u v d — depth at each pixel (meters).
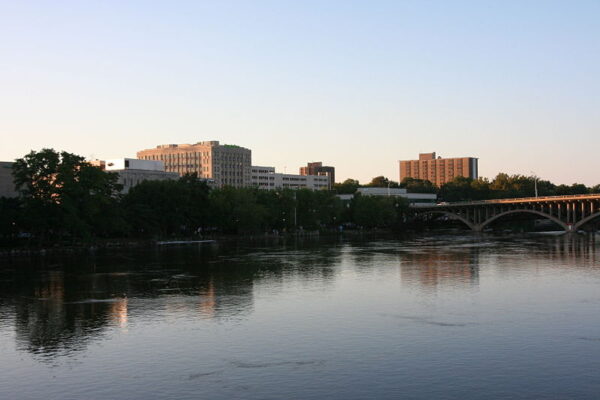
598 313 58.25
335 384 38.00
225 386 37.94
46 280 87.75
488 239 193.75
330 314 59.19
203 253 138.38
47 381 39.62
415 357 43.56
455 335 49.81
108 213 149.00
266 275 91.50
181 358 44.22
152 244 172.00
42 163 131.75
